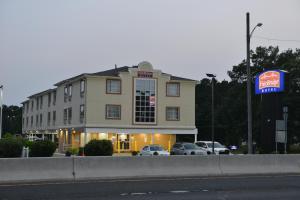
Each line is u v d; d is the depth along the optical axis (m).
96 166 19.44
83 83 56.78
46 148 31.20
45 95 74.75
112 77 56.34
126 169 19.98
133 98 57.22
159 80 58.59
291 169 23.55
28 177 18.08
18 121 123.88
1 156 26.67
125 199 13.09
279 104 33.03
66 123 62.66
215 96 96.00
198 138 89.38
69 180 18.61
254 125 64.31
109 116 56.19
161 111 58.44
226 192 15.02
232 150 64.50
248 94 29.92
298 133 59.38
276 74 33.03
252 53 69.25
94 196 13.68
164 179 19.45
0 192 14.61
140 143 57.94
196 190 15.48
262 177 20.83
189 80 60.03
